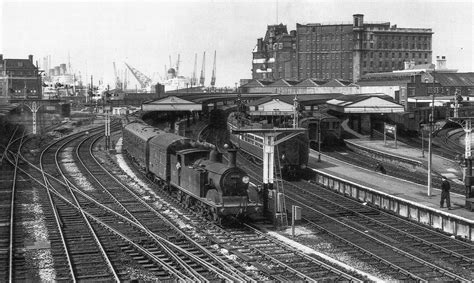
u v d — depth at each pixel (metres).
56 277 20.53
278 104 75.00
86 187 40.41
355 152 59.31
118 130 87.50
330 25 149.50
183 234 26.19
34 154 59.34
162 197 36.19
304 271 21.34
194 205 31.64
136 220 29.58
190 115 90.00
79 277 20.31
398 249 24.58
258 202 28.28
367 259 23.33
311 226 29.03
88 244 24.98
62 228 28.05
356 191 37.00
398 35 149.38
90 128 91.25
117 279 19.91
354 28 145.75
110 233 26.94
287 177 44.75
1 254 23.41
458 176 43.59
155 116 90.50
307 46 153.25
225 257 22.97
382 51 148.38
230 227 28.42
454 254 23.95
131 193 37.41
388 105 68.06
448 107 70.25
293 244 25.48
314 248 24.92
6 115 68.75
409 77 104.50
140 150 45.38
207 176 29.48
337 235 26.89
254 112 71.69
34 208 33.09
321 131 58.81
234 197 27.83
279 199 29.16
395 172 46.59
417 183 39.69
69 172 47.69
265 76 180.25
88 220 29.62
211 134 74.50
